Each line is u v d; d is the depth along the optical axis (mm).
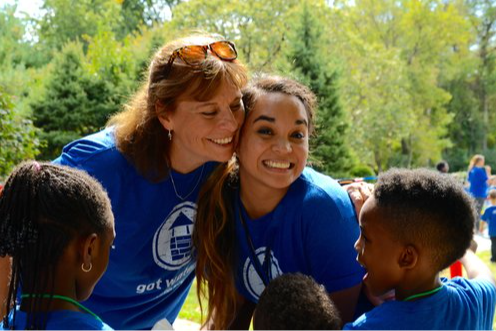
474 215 1738
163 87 2016
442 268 1703
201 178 2279
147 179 2172
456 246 1678
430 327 1631
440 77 34562
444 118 31016
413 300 1686
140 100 2201
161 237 2275
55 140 18250
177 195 2254
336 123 17078
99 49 20516
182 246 2336
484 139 35031
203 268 2293
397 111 22156
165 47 2090
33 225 1462
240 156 2080
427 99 30250
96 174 2131
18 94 21328
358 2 31516
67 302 1498
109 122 2355
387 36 31703
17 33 34406
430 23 31250
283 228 2078
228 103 2010
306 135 2066
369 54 22016
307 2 19078
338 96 17250
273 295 1682
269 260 2135
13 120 8328
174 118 2061
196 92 1971
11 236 1471
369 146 23250
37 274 1466
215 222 2211
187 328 4863
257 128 2006
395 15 31547
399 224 1659
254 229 2133
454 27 31641
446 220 1643
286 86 2070
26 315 1481
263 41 19844
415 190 1669
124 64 20750
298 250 2094
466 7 36156
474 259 2059
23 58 31188
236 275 2234
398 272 1710
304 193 2051
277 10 20344
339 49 21719
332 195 2045
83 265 1520
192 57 1966
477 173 11516
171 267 2357
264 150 1989
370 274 1789
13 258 1518
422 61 31703
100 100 19125
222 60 2010
